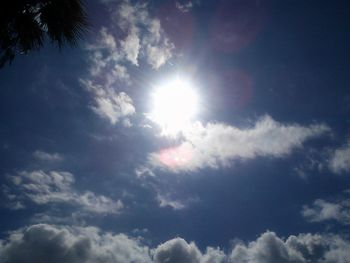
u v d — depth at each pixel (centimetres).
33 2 529
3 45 517
